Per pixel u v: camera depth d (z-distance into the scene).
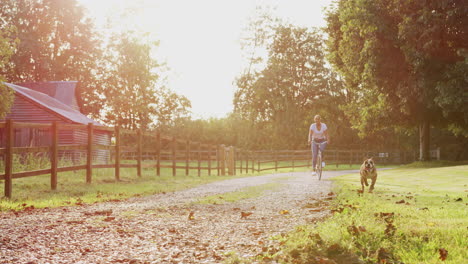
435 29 20.20
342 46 25.55
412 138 47.34
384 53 22.27
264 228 5.01
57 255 3.88
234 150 22.56
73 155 25.31
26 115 25.45
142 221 5.55
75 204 7.22
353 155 38.06
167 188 10.77
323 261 3.52
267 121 49.66
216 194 9.17
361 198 7.55
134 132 13.78
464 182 12.57
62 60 44.59
